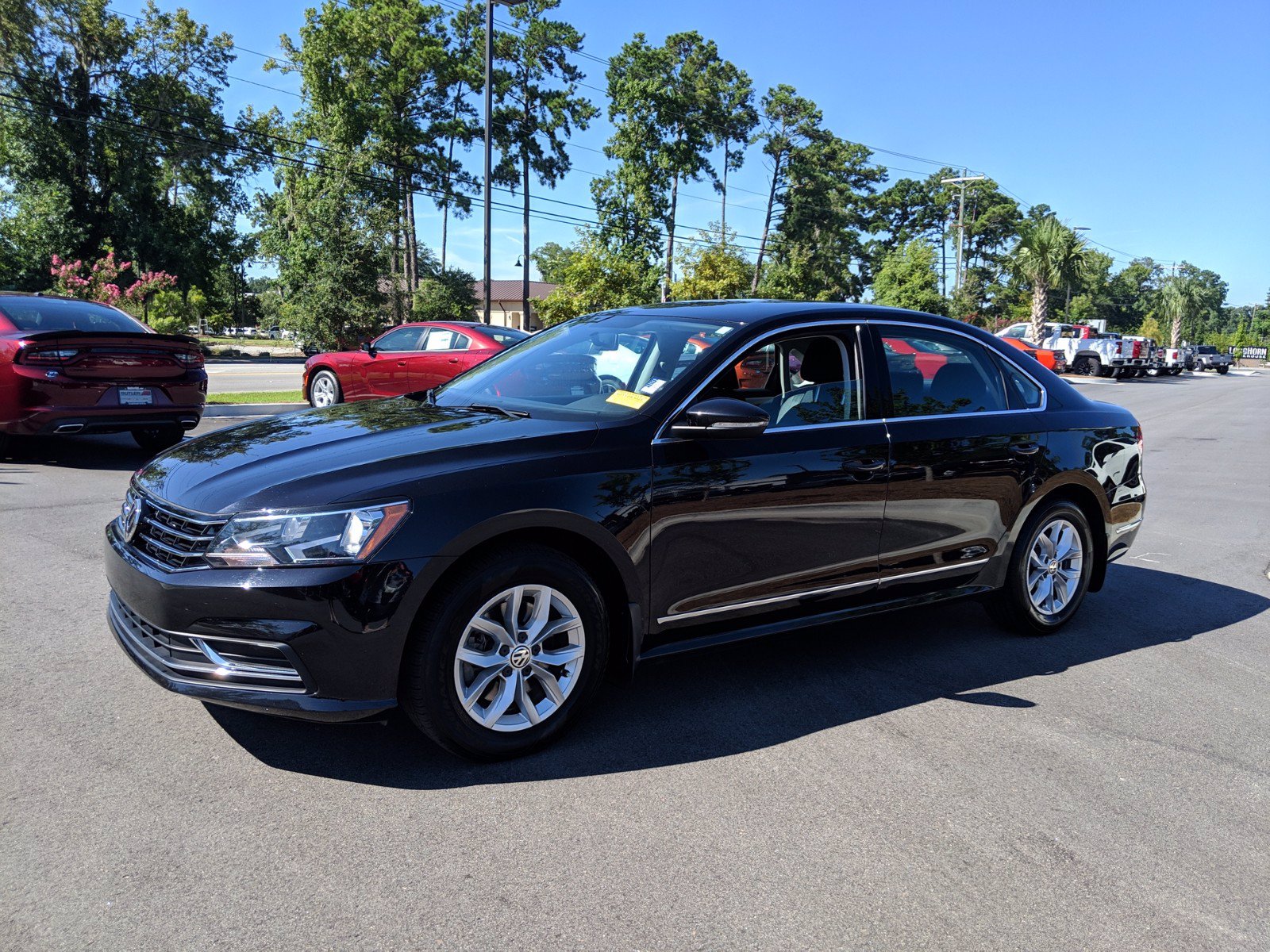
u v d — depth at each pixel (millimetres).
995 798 3025
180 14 42125
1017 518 4398
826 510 3711
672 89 58125
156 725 3277
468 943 2189
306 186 36344
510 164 56719
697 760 3203
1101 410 4875
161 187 41625
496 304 77562
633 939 2232
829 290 65250
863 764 3227
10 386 7805
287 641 2734
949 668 4215
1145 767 3295
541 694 3229
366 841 2611
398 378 12273
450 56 51562
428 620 2889
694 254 30781
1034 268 39844
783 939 2264
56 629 4176
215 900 2309
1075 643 4656
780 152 64438
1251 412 21656
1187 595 5699
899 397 4039
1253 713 3826
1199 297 74188
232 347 52656
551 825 2742
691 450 3385
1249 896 2531
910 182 77125
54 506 6754
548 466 3105
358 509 2805
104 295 22703
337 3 48094
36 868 2408
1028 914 2410
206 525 2830
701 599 3469
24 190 40250
